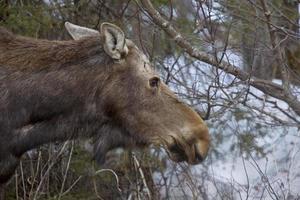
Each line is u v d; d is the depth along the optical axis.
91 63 20.39
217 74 22.20
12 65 20.30
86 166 24.33
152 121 20.31
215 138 26.14
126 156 24.17
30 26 24.36
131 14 26.05
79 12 25.27
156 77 20.30
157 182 24.95
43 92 20.23
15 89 20.16
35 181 23.59
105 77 20.34
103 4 25.20
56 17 25.08
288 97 22.75
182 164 24.56
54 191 24.17
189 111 20.41
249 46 24.36
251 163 24.50
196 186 24.14
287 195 23.84
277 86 22.91
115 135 20.62
